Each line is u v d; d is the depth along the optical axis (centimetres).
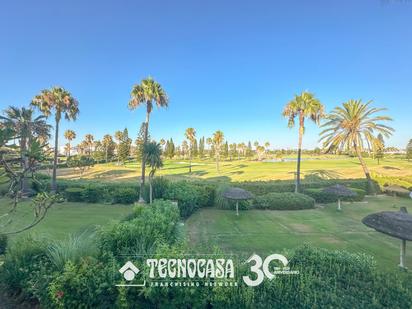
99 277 399
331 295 343
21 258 494
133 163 7369
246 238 1291
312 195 2320
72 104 2703
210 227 1509
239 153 13075
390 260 1024
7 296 465
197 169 5706
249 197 1800
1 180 405
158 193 2095
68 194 2206
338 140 2908
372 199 2480
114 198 2144
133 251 480
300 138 2566
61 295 386
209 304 373
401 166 4744
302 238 1300
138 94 2348
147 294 366
